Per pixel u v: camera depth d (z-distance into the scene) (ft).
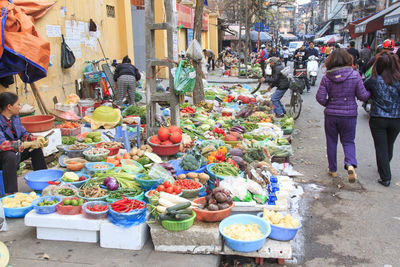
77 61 33.37
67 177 15.03
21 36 18.78
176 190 13.55
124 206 12.14
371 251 12.75
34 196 14.42
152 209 12.54
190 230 11.78
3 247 10.58
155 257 11.68
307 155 24.21
